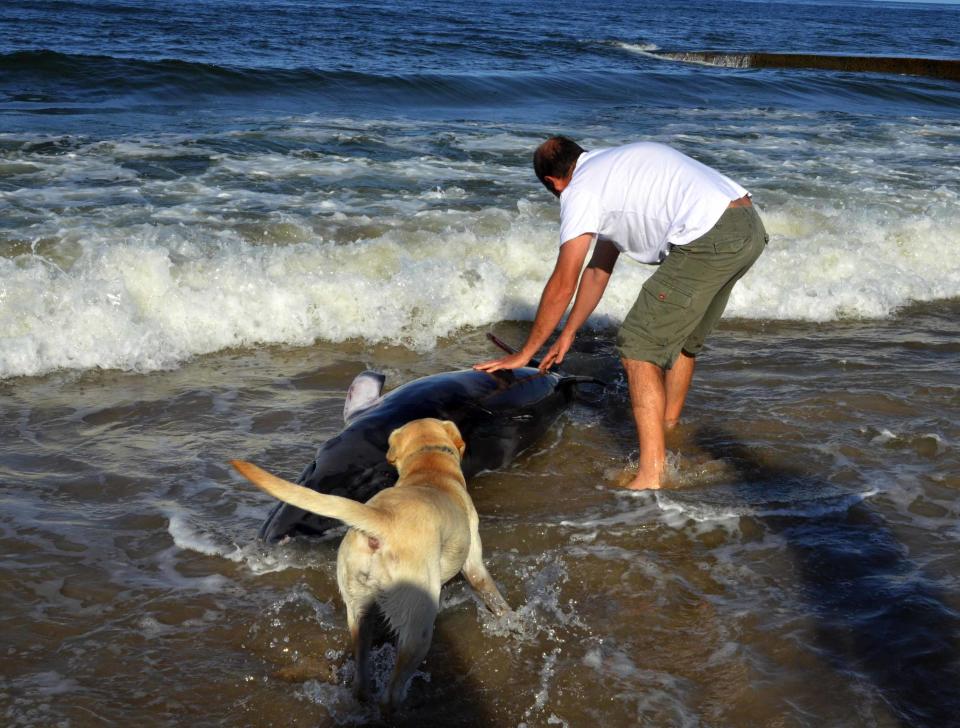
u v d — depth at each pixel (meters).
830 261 7.85
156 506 4.15
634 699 3.02
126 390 5.39
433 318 6.71
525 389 4.91
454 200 9.04
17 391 5.27
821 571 3.78
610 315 7.07
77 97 13.41
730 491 4.43
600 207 4.32
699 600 3.58
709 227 4.18
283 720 2.91
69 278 6.06
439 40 25.53
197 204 8.35
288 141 11.31
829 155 12.42
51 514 4.02
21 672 3.04
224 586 3.61
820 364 6.12
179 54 18.56
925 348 6.52
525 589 3.64
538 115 15.02
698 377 5.85
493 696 3.04
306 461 4.64
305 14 34.28
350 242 7.47
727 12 84.00
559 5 85.00
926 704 3.00
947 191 10.24
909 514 4.24
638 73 19.78
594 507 4.29
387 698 2.94
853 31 55.94
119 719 2.86
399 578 2.99
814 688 3.07
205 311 6.17
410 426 3.81
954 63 24.95
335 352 6.17
